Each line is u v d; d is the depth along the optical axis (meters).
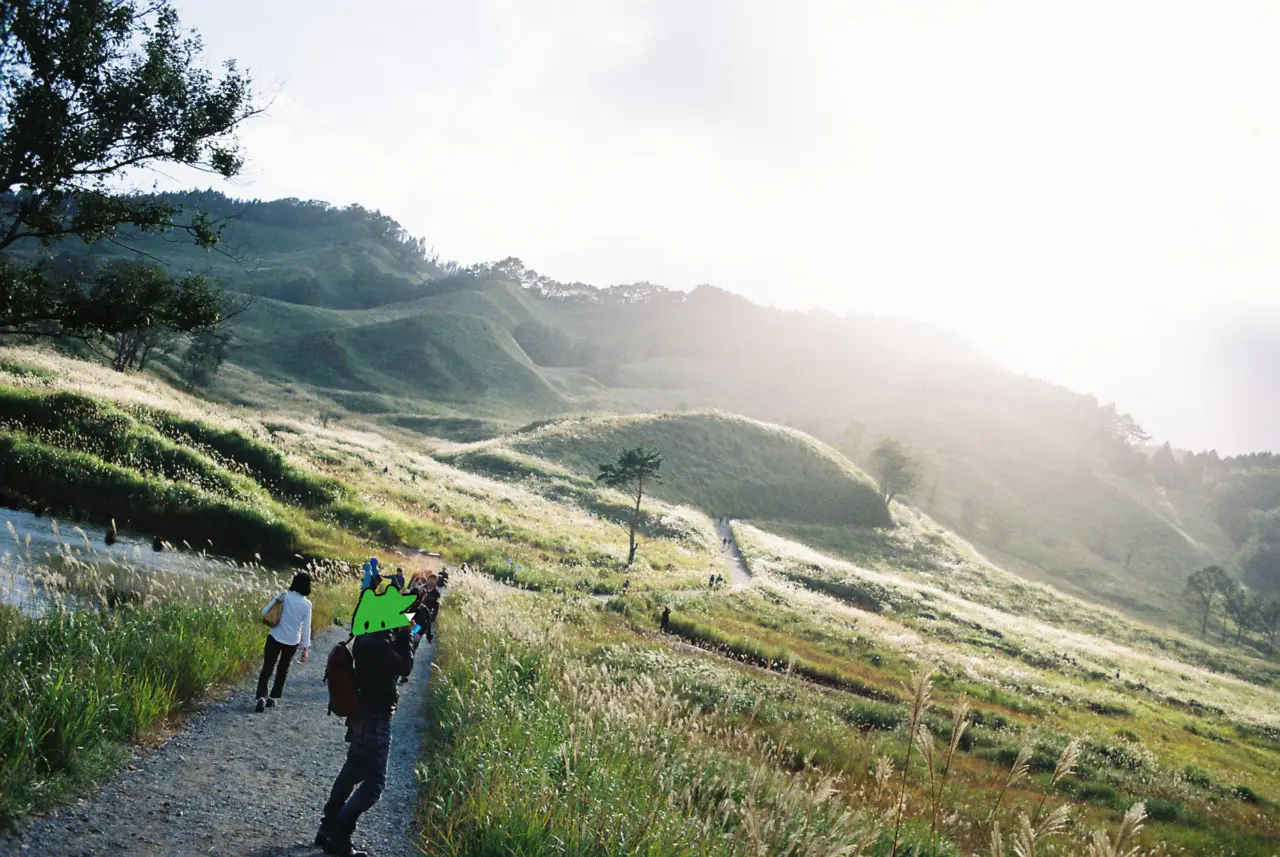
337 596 18.98
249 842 5.02
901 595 68.62
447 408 183.12
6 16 11.88
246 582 16.48
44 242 14.19
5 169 12.63
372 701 5.32
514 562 43.91
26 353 47.56
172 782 5.80
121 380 53.28
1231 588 141.38
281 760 7.00
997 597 95.31
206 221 15.50
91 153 13.41
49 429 32.84
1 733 4.95
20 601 9.00
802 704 20.73
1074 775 19.73
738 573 70.50
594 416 147.12
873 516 129.38
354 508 41.62
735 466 130.50
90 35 12.79
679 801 5.93
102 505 28.59
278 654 8.97
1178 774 22.38
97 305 14.62
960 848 9.12
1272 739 40.06
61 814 4.71
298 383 171.00
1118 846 3.27
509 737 6.99
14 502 25.94
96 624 7.94
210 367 108.06
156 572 16.64
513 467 98.69
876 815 5.46
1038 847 11.16
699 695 18.00
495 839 5.02
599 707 6.96
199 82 14.29
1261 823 18.72
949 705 27.59
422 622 11.50
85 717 5.75
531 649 11.82
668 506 100.06
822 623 43.88
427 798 6.32
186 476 33.94
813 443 147.12
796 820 5.11
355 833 5.65
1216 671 84.62
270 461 41.41
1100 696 39.47
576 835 4.97
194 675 8.48
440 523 51.53
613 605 36.91
